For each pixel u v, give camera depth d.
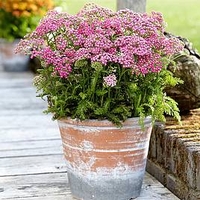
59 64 2.44
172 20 5.05
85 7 2.69
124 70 2.43
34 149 3.58
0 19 6.62
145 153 2.66
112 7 5.25
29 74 6.60
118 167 2.57
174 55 3.11
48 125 4.24
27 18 6.61
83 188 2.63
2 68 7.00
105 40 2.39
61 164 3.27
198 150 2.61
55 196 2.76
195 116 3.28
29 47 2.55
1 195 2.78
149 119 2.58
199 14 5.16
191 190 2.65
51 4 6.54
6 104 5.00
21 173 3.11
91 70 2.46
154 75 2.50
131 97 2.50
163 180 2.96
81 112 2.45
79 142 2.55
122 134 2.52
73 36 2.46
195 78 3.23
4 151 3.53
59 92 2.56
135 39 2.40
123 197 2.64
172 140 2.84
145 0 3.74
